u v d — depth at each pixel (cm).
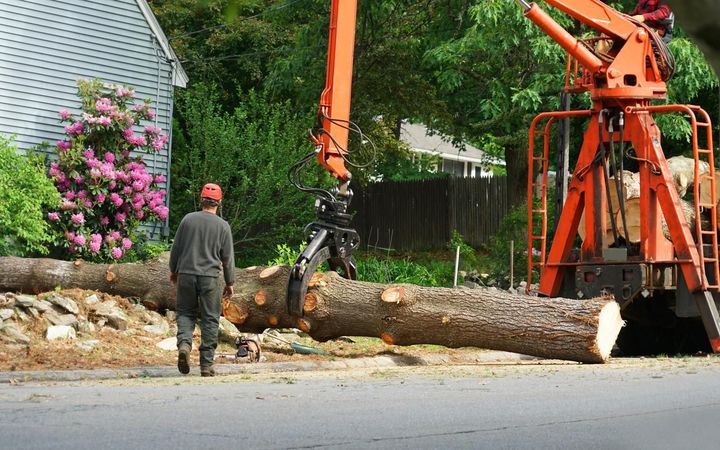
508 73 5641
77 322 2905
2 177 4156
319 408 1351
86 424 1141
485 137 8544
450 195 7762
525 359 3156
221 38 7275
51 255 4788
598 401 1474
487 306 2597
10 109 5047
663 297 3275
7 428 1098
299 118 6331
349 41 2842
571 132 5547
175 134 6322
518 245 5256
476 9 5012
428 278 5334
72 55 5294
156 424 1145
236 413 1277
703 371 2180
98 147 4969
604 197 3141
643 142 3028
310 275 2752
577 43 3073
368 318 2723
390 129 7669
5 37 5028
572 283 3216
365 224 8306
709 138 2966
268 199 5769
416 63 6594
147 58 5622
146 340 2936
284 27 7312
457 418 1234
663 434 1045
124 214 4925
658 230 3028
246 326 2994
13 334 2734
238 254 6131
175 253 2292
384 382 1917
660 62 3078
